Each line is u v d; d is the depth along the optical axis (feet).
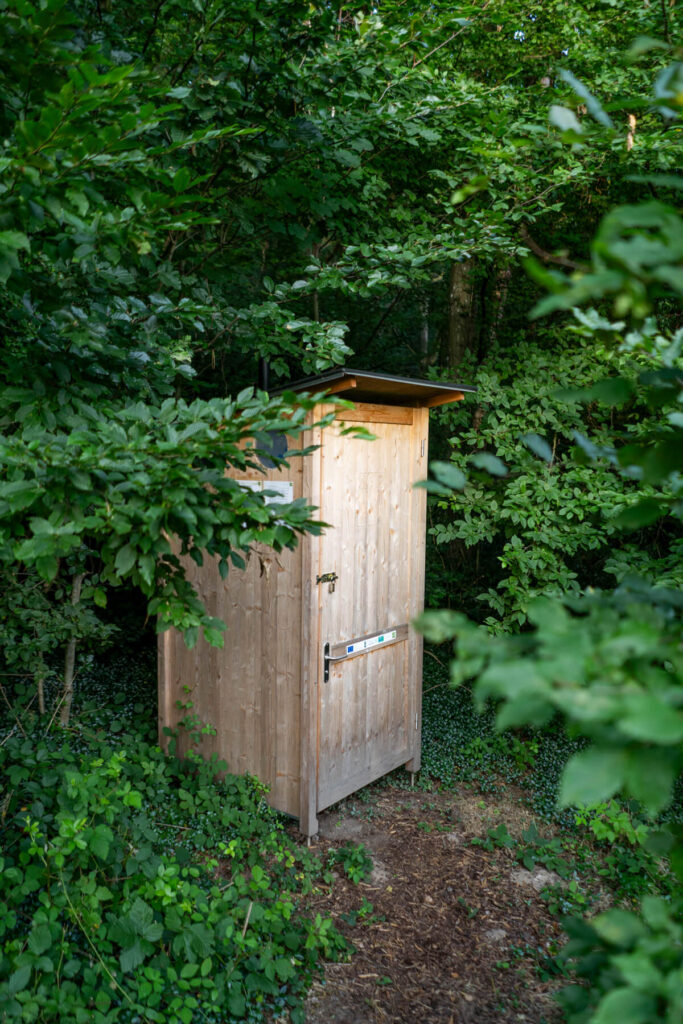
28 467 5.86
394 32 12.41
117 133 5.28
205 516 6.18
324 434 12.53
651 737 1.77
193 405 6.70
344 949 10.19
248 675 13.70
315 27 11.44
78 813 8.71
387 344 27.99
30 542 5.43
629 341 3.76
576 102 6.14
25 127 5.17
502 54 17.67
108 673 19.10
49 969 7.16
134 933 7.91
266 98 12.05
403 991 9.52
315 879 11.80
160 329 10.24
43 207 5.73
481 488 17.02
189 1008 7.73
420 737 15.89
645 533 18.29
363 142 13.87
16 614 13.35
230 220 14.24
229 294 21.43
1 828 9.78
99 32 10.29
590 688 2.11
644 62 15.29
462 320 22.07
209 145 10.77
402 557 14.92
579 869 12.35
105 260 7.79
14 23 5.56
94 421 7.11
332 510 12.88
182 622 6.36
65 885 8.13
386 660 14.65
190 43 11.28
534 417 16.92
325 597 12.85
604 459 3.70
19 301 7.76
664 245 2.06
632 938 2.60
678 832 3.33
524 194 14.84
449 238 14.69
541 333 18.49
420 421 14.99
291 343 13.79
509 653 2.49
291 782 13.17
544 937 10.72
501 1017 9.12
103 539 6.18
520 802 14.71
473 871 12.32
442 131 15.97
